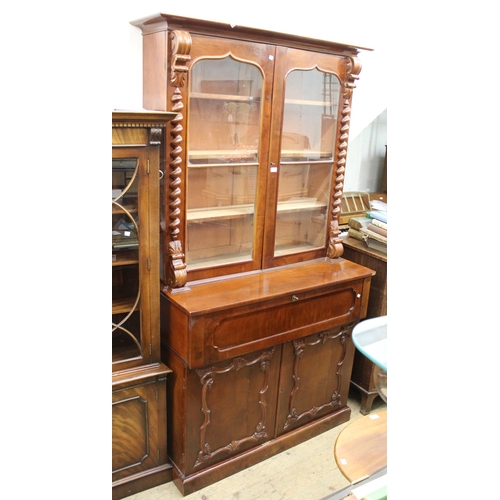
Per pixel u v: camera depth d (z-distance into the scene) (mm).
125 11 1793
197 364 1768
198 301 1776
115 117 1503
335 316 2193
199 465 1953
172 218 1776
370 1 2400
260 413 2094
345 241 2600
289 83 2014
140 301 1769
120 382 1753
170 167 1720
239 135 1952
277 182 2074
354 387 2582
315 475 2076
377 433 1183
